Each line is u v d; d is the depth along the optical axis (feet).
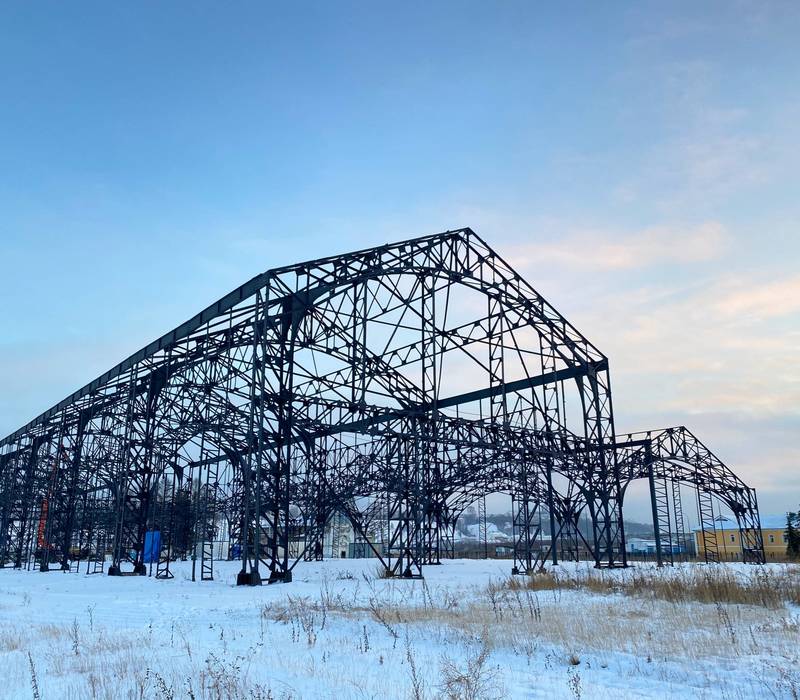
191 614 58.70
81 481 168.55
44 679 32.50
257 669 34.40
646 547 268.82
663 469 170.19
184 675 32.76
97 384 149.89
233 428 116.78
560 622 48.29
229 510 181.88
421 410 119.65
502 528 483.51
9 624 53.21
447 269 124.88
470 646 40.14
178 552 187.52
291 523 151.43
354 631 46.29
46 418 174.40
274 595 75.05
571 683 31.27
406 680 31.71
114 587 93.71
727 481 180.04
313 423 122.62
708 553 200.85
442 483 146.20
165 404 133.80
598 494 142.31
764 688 30.25
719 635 41.81
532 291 138.82
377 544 235.40
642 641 40.93
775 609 55.21
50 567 174.29
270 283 101.86
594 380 145.18
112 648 40.93
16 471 191.11
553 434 136.98
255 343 99.76
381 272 114.52
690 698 29.09
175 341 123.54
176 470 179.93
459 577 108.37
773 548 281.54
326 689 29.94
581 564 154.30
